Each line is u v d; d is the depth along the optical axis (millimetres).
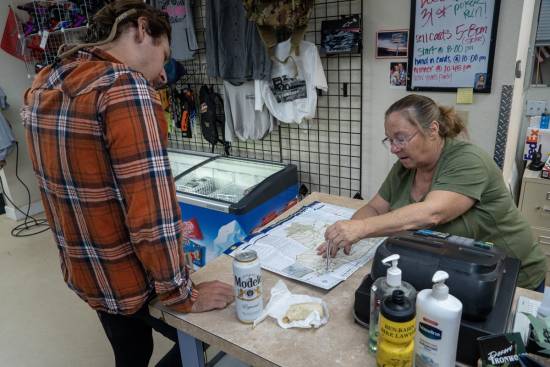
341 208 1660
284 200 2391
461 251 922
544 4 2521
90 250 1034
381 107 2264
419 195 1378
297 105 2355
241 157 2818
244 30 2309
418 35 2020
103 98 894
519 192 2699
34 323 2387
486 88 1934
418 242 985
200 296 1081
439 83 2043
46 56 3475
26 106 1032
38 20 3309
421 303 768
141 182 915
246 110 2611
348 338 934
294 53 2252
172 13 2617
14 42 3561
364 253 1302
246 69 2371
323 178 2641
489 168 1249
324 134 2529
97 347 2178
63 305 2547
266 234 1459
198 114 2977
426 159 1265
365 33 2182
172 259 981
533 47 2602
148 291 1108
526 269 1370
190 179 2621
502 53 1878
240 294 986
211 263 1308
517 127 2459
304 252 1321
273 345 928
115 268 1036
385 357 763
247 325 1003
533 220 2395
